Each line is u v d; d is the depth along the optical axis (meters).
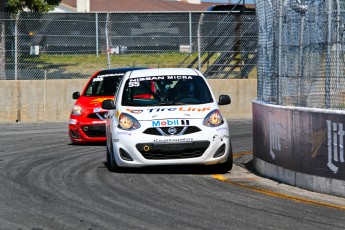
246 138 50.34
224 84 69.44
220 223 21.97
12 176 31.91
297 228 21.34
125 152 31.80
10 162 36.97
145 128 31.67
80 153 41.03
